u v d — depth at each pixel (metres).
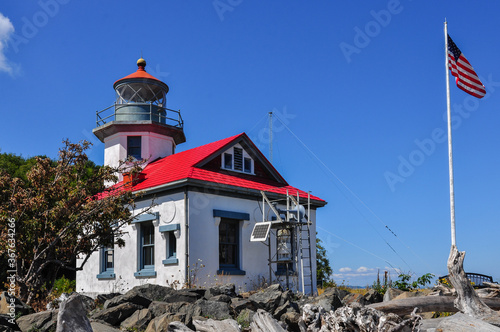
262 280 19.38
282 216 19.17
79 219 14.45
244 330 8.23
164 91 25.50
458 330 6.97
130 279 19.16
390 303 9.53
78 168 15.37
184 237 17.28
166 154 24.48
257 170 21.89
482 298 10.20
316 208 22.45
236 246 19.12
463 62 17.09
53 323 8.85
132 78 24.38
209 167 19.42
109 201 15.10
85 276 21.42
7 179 14.12
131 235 19.44
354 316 6.83
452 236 16.17
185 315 9.14
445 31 17.41
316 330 7.49
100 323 9.30
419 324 6.55
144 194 18.16
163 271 17.92
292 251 18.91
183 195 17.66
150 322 9.15
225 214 18.48
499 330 6.73
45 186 14.27
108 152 24.44
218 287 12.13
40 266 13.77
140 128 23.78
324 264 28.50
